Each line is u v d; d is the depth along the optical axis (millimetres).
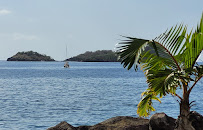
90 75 97438
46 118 20219
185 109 8375
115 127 10859
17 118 20188
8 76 92000
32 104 28375
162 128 10375
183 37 8195
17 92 41906
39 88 49062
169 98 29891
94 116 20984
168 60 8445
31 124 17969
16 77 86188
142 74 105625
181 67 8562
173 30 8016
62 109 24719
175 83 7441
